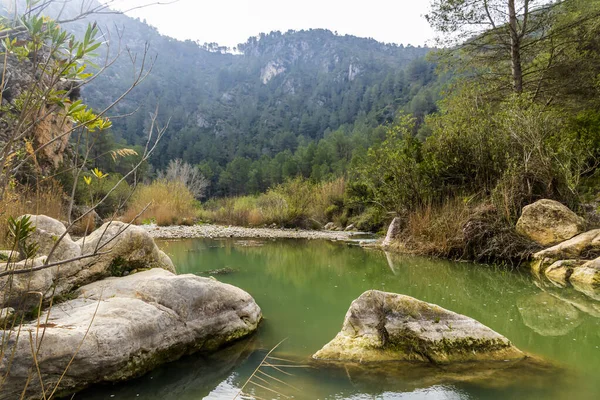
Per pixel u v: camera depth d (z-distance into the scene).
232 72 161.75
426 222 7.84
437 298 4.51
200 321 3.07
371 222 13.38
